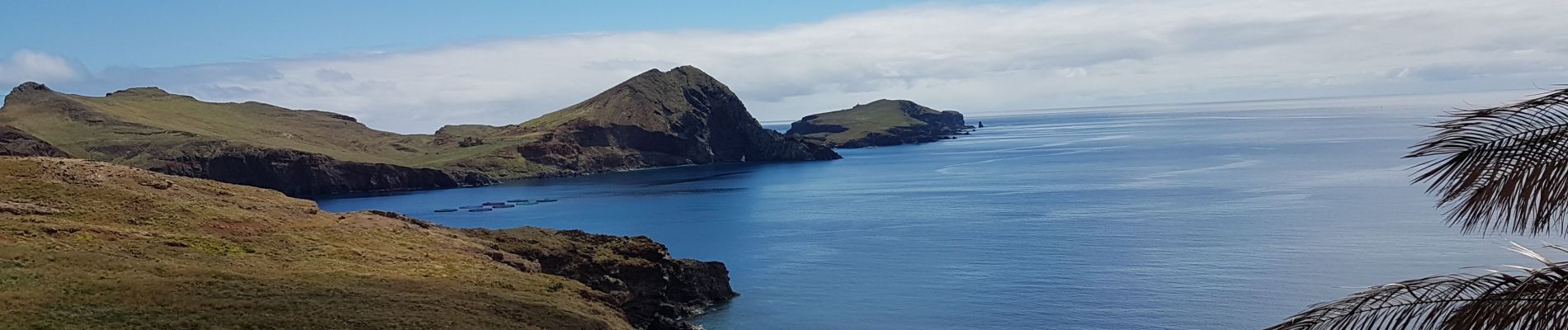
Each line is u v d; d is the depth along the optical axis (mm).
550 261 88250
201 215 77250
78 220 70062
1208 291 91750
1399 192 163500
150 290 55281
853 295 97875
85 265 58719
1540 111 10961
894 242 135500
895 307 91438
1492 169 11148
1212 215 147125
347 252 74812
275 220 81562
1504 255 99312
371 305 57656
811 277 108750
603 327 63750
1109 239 127750
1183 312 84000
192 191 85812
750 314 90562
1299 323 12203
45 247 61562
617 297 83312
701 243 146500
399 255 77062
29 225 65312
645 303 86938
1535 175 10719
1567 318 10555
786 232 154875
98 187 78250
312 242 76500
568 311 64125
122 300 52812
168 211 76500
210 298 55281
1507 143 10992
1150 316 83062
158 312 51781
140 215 74188
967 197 198250
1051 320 83438
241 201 86250
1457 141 11391
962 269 109938
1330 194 167250
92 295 52906
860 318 87312
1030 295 94125
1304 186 183750
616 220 186750
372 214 91875
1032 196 194375
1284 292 90375
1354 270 99188
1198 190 187750
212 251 68750
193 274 60500
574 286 74438
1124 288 95062
